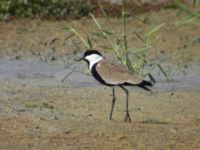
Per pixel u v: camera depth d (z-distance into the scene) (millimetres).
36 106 16031
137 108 16391
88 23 26312
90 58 15320
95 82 19078
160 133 14250
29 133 14008
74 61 21812
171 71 20828
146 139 13812
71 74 20094
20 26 25562
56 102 16609
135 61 20938
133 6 28344
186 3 28844
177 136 14094
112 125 14734
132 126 14695
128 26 25938
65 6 27359
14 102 16391
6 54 22391
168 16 27078
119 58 18781
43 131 14180
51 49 23250
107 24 26203
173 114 15977
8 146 13219
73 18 26953
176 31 25453
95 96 17406
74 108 16125
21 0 26953
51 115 15352
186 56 22812
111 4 28406
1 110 15602
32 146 13258
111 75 14922
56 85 18531
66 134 14000
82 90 18016
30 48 23250
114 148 13234
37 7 27000
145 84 14922
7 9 26578
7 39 24062
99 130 14297
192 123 15227
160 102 17094
